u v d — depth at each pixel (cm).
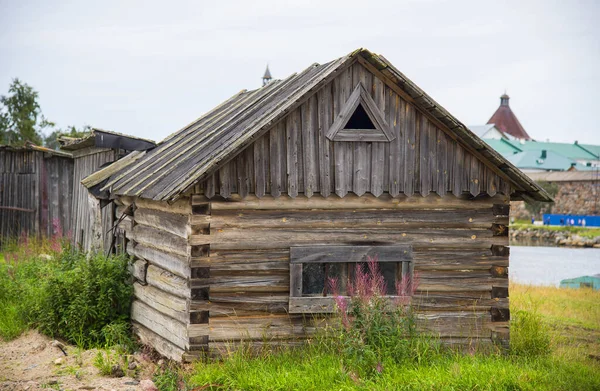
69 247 1427
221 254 939
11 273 1397
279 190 949
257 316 957
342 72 971
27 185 1998
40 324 1112
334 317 977
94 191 1242
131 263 1155
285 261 965
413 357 916
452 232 1027
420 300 1020
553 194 5912
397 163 998
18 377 893
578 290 1938
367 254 988
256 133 909
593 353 1107
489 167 1036
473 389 840
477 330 1036
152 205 1067
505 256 1046
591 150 10125
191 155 1023
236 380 843
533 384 864
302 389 816
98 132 1313
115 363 938
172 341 982
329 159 970
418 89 960
